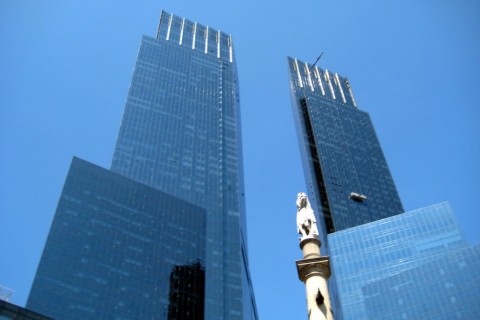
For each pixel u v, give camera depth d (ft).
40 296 576.20
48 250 618.85
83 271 625.00
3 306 312.29
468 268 637.71
